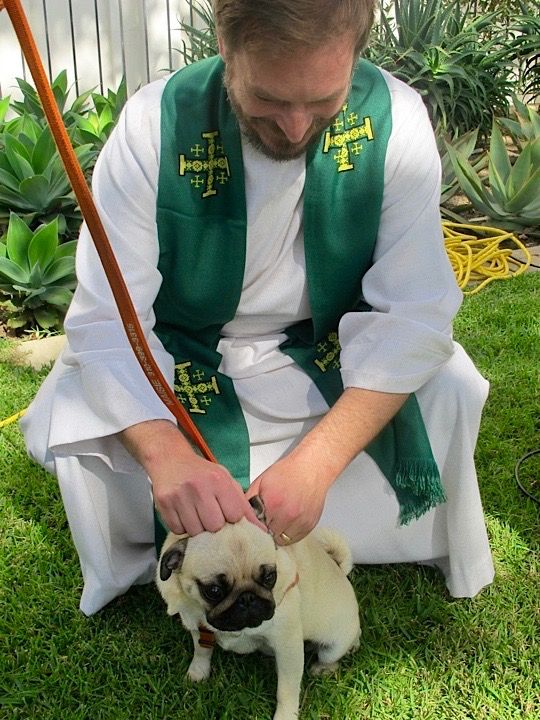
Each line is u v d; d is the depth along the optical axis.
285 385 1.57
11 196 2.86
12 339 2.55
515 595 1.65
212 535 1.27
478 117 4.31
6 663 1.53
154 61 4.13
